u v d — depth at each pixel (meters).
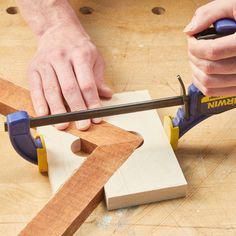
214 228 0.86
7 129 0.91
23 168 0.94
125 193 0.88
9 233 0.84
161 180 0.90
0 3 1.30
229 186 0.92
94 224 0.86
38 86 1.05
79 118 0.92
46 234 0.80
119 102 1.04
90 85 1.02
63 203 0.84
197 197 0.91
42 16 1.19
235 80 0.83
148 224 0.86
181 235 0.85
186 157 0.97
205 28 0.82
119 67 1.15
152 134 0.98
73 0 1.32
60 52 1.09
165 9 1.31
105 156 0.92
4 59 1.15
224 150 0.99
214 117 1.05
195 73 0.85
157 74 1.14
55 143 0.96
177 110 1.02
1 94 1.03
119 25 1.26
